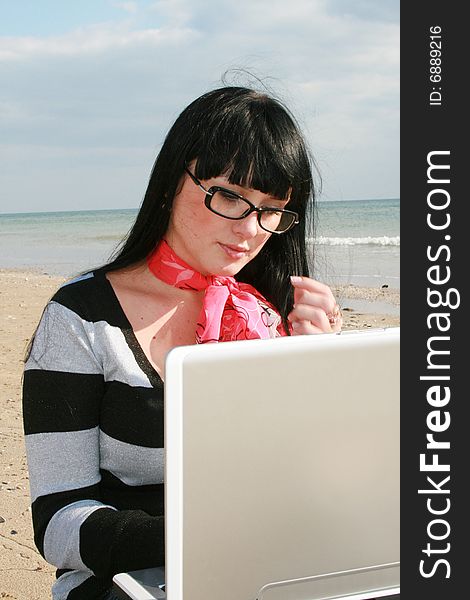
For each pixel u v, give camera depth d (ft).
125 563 5.84
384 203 122.52
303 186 7.11
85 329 6.68
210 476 4.76
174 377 4.63
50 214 185.06
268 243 7.83
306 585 5.11
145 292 7.06
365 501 5.13
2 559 12.99
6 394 21.95
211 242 6.79
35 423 6.58
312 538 5.07
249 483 4.84
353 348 4.96
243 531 4.88
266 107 6.77
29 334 30.66
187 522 4.76
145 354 6.77
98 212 179.32
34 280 54.39
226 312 7.23
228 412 4.74
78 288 6.89
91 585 6.55
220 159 6.57
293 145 6.79
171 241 7.11
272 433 4.84
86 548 5.97
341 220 96.22
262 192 6.72
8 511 14.66
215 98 6.79
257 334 7.19
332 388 4.94
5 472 16.48
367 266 54.34
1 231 126.52
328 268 10.41
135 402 6.64
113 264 7.16
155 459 6.68
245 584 4.96
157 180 6.97
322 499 5.03
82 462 6.58
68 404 6.57
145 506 6.77
